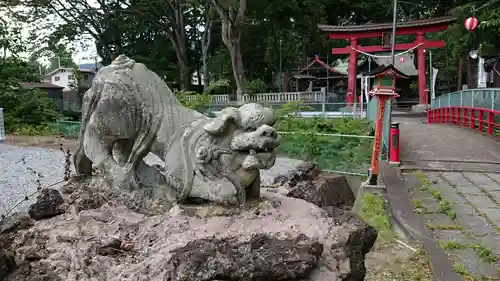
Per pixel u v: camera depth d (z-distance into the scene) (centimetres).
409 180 950
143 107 374
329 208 391
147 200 369
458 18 1941
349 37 2534
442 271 539
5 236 335
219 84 2372
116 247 311
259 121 353
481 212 755
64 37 3106
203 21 3434
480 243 623
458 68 2991
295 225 336
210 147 354
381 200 779
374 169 866
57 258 300
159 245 303
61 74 4956
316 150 1093
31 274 280
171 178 357
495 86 2200
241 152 356
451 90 3819
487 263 562
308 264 288
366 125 1341
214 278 267
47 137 1888
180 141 363
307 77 3103
